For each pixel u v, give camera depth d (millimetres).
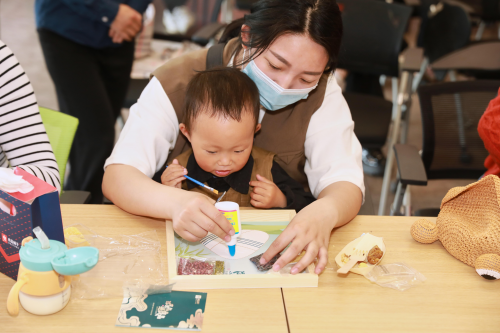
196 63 1267
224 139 1057
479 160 1693
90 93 2086
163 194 988
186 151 1289
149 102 1218
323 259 900
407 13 2387
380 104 2350
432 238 1013
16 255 810
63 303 784
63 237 833
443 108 1681
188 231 918
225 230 912
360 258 927
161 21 2781
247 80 1104
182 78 1241
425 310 841
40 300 759
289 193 1204
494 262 894
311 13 976
